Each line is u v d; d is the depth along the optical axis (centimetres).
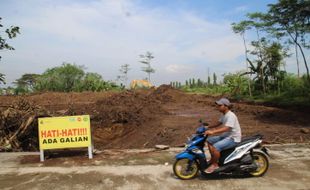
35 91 3359
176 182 660
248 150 664
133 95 2542
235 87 2980
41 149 838
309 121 1466
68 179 692
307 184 638
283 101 2177
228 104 666
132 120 1684
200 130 661
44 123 841
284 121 1502
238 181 657
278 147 945
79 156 888
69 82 3522
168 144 1205
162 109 2052
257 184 639
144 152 923
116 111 1762
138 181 671
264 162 682
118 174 717
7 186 659
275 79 2767
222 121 677
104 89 3575
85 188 639
